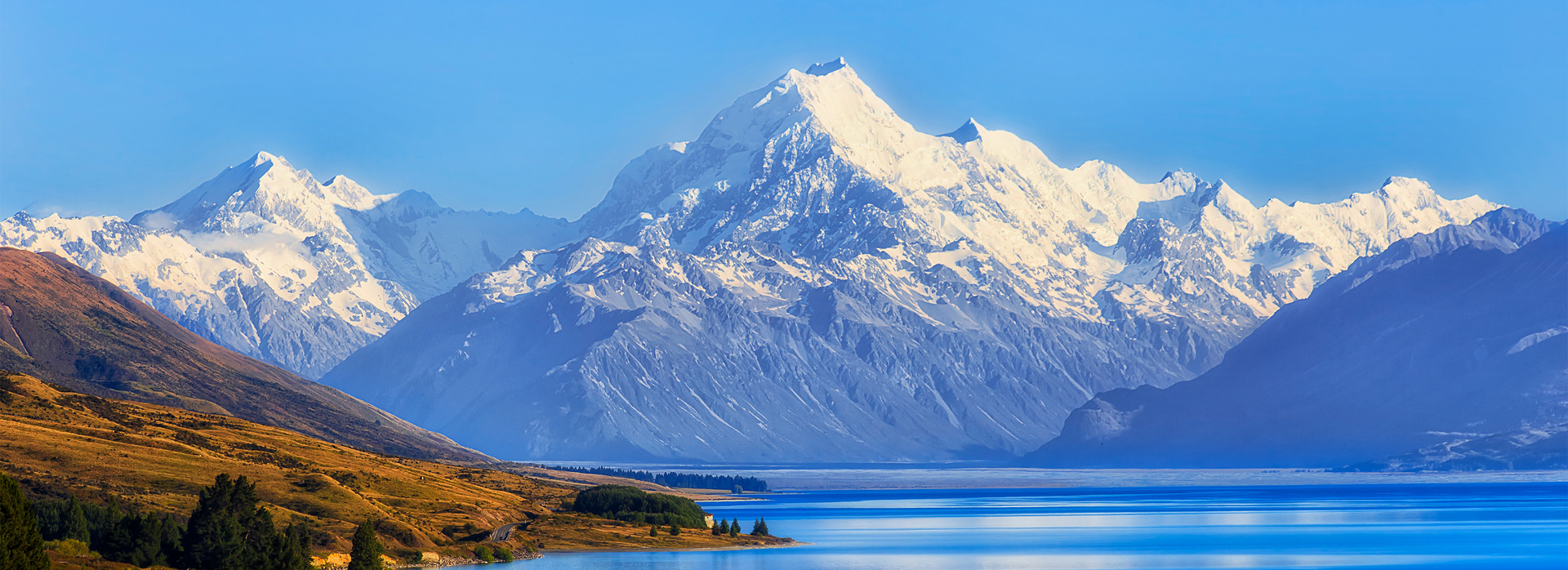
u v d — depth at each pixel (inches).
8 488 7682.1
